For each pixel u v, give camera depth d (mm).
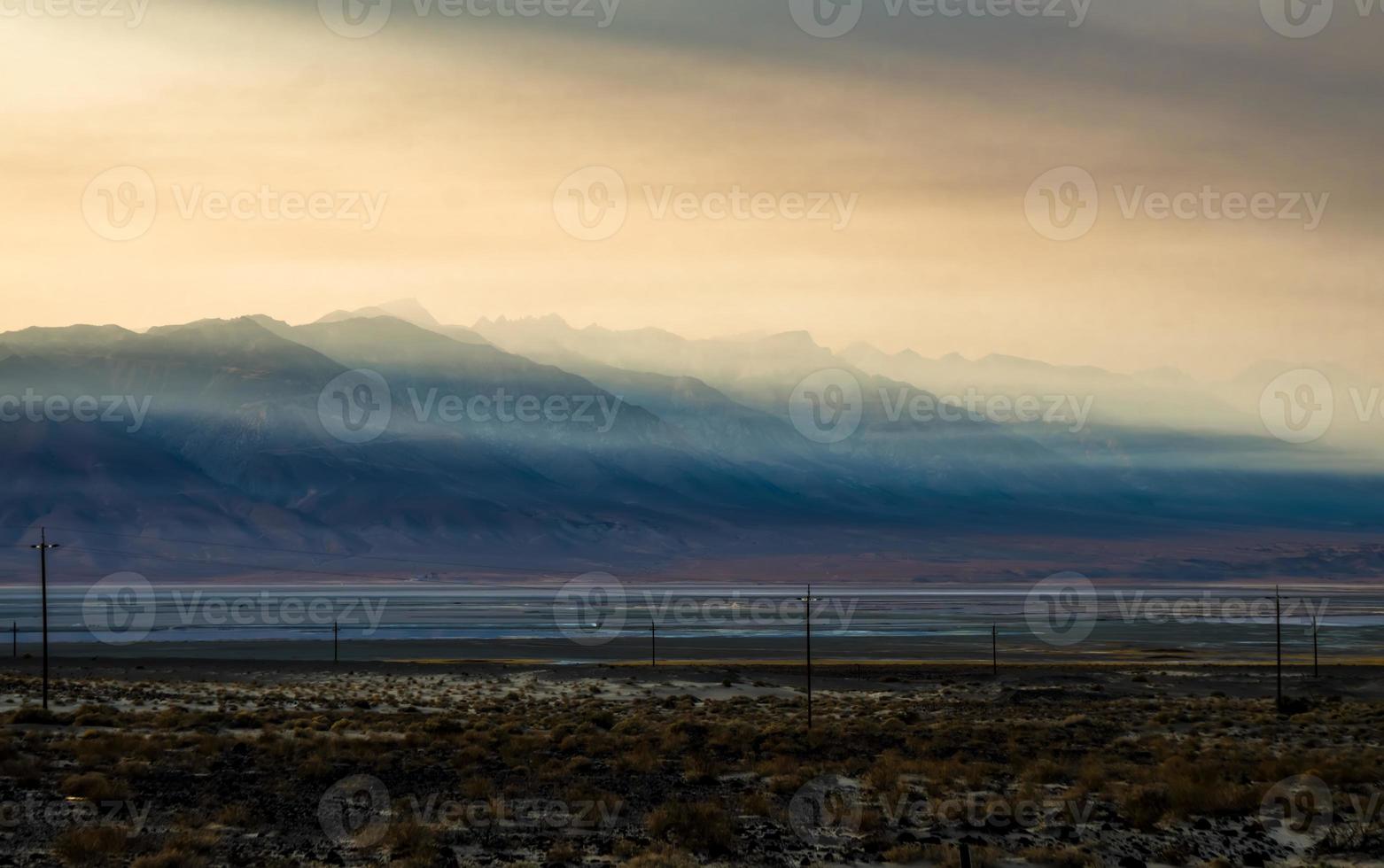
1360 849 34500
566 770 46438
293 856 31156
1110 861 32688
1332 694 101750
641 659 140125
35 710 58031
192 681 100125
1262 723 72875
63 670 108438
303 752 48438
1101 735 64312
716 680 105875
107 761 44344
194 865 28969
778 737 58531
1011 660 143125
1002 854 33000
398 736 56531
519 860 31562
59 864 29141
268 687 92125
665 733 59375
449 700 82750
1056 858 32250
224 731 57281
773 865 31891
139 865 28500
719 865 31781
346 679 104500
